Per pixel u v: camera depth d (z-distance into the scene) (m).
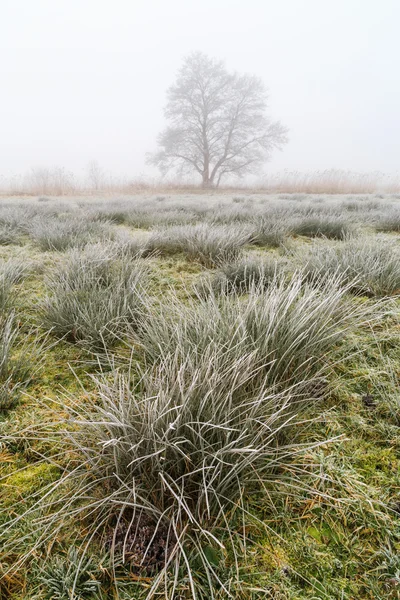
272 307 1.61
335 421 1.35
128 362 1.77
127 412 1.11
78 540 0.94
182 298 2.64
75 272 2.71
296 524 1.00
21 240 4.71
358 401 1.46
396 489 1.07
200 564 0.89
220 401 1.21
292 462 1.16
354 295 2.47
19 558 0.89
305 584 0.85
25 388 1.57
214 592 0.83
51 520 0.97
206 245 3.57
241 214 6.47
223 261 3.34
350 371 1.64
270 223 4.96
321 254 2.98
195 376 1.18
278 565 0.89
